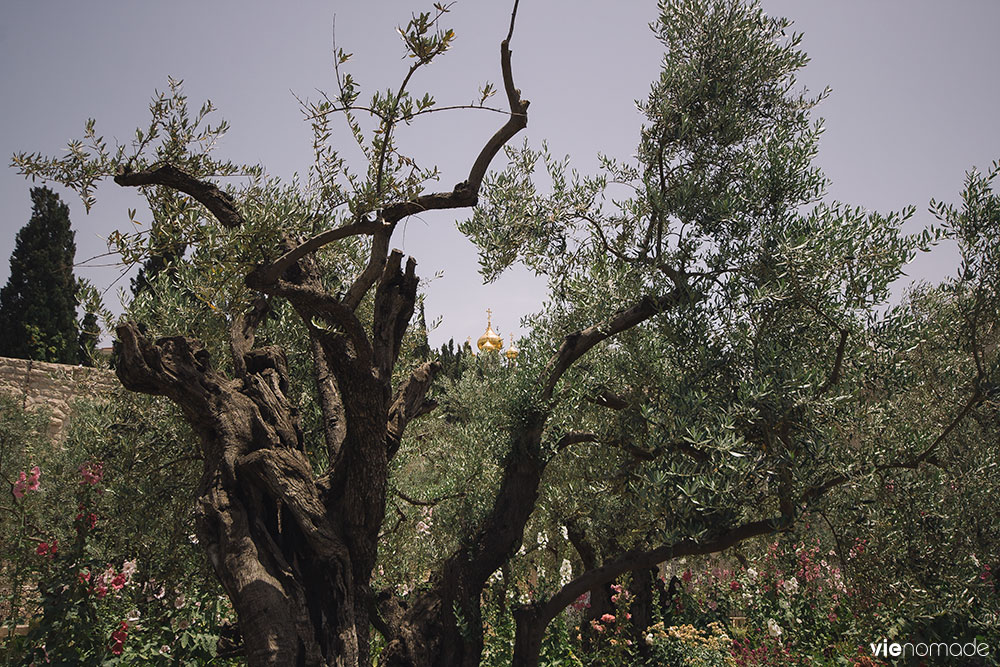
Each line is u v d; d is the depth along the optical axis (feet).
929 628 19.51
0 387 42.22
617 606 22.38
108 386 19.99
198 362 14.40
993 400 16.71
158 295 18.69
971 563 15.90
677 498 14.34
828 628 24.09
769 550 22.81
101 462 18.86
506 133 13.98
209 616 17.95
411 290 14.79
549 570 24.49
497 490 20.17
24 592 18.66
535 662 16.48
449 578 16.26
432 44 12.43
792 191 16.26
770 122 18.19
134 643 17.65
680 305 15.98
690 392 14.89
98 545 18.74
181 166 15.01
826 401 14.60
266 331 19.67
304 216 14.05
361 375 13.67
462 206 13.92
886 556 15.70
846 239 14.97
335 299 13.15
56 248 74.33
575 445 20.22
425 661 15.74
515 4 13.69
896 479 16.40
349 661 13.07
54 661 16.40
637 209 17.24
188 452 19.45
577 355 16.96
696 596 28.27
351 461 14.05
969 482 16.97
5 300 71.97
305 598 13.05
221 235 13.61
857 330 15.58
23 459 33.32
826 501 16.21
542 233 18.07
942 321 17.24
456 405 25.22
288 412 15.31
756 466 14.53
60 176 14.19
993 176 16.07
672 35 18.15
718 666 21.84
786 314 15.64
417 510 23.03
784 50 17.75
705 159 17.44
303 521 13.46
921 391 18.76
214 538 13.39
